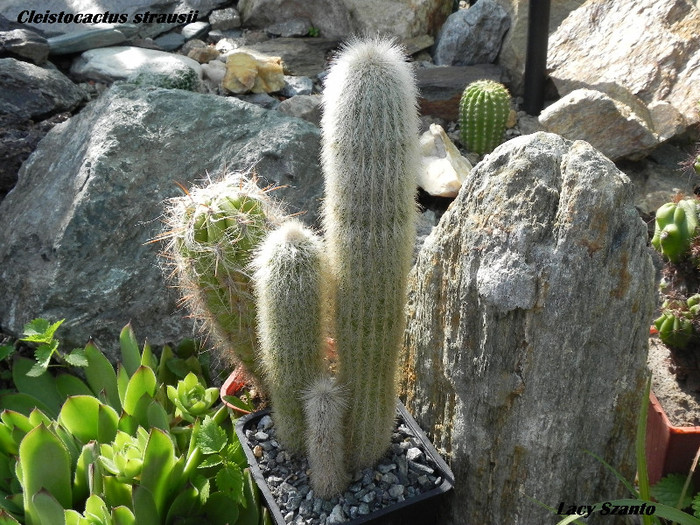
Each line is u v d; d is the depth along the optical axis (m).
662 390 2.56
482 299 2.04
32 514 2.26
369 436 2.18
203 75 4.61
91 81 4.52
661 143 3.95
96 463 2.27
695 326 2.44
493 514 2.24
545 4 4.12
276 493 2.22
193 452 2.37
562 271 1.93
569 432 2.07
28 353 3.19
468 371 2.14
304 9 5.26
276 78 4.57
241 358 2.53
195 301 2.47
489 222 2.04
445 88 4.46
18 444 2.47
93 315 3.02
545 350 2.00
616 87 4.12
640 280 1.95
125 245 3.12
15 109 3.93
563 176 1.96
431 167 3.75
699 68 4.14
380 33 5.04
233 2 5.52
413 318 2.44
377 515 2.11
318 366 2.16
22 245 3.20
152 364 2.91
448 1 5.28
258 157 3.35
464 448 2.22
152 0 5.30
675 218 2.53
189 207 2.32
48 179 3.43
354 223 1.90
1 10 5.15
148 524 2.18
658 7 4.46
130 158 3.26
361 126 1.79
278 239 1.98
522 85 4.71
